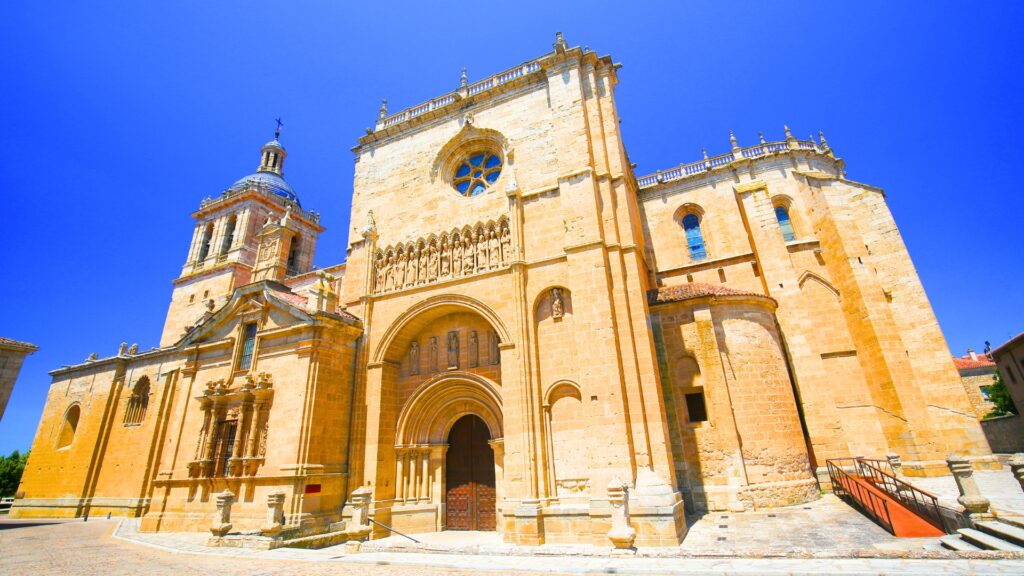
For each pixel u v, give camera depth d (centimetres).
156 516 2591
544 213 2545
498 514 2345
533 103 2848
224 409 2681
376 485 2422
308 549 1945
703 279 3366
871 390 2775
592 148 2600
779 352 2484
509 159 2761
